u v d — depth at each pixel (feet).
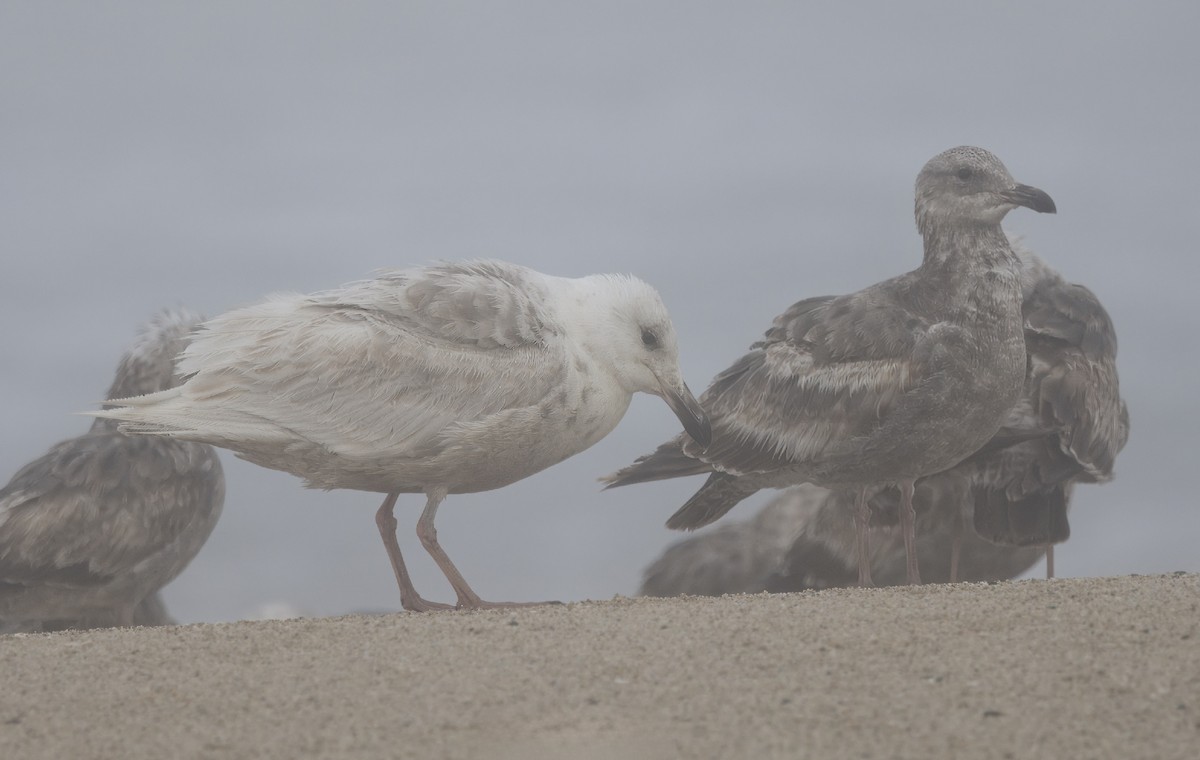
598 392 44.80
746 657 29.50
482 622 34.30
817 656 29.43
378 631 33.71
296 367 42.73
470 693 27.81
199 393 42.80
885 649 29.84
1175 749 23.63
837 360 47.91
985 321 47.01
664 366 45.62
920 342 46.83
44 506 55.01
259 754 24.86
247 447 43.24
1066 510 57.06
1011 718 25.20
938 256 48.19
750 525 64.34
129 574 56.75
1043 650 29.48
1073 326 54.34
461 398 42.91
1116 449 55.62
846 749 23.88
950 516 55.62
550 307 44.91
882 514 56.18
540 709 26.66
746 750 23.99
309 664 30.55
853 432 47.50
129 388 61.67
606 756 24.07
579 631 32.55
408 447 42.83
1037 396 52.75
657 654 30.01
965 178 47.57
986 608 33.81
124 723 26.99
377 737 25.48
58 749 25.67
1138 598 34.86
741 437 49.62
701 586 63.72
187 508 57.88
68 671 30.94
